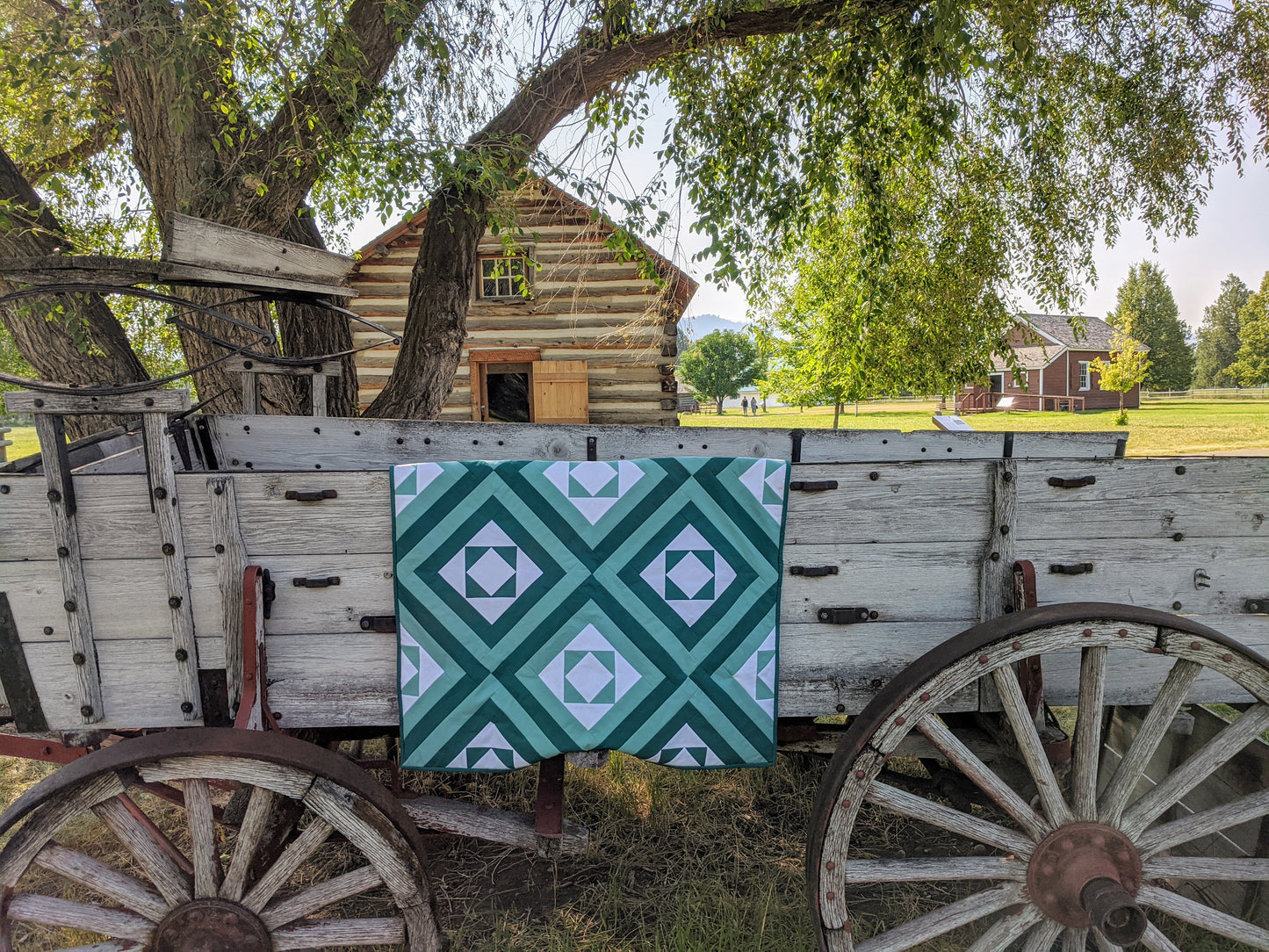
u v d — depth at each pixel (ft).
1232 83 19.24
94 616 6.02
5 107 13.84
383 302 34.83
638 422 35.91
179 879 5.95
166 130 14.33
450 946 7.72
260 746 5.59
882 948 6.13
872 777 5.98
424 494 6.07
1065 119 20.68
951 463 6.37
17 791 10.98
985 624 6.01
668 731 6.28
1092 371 137.69
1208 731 8.04
